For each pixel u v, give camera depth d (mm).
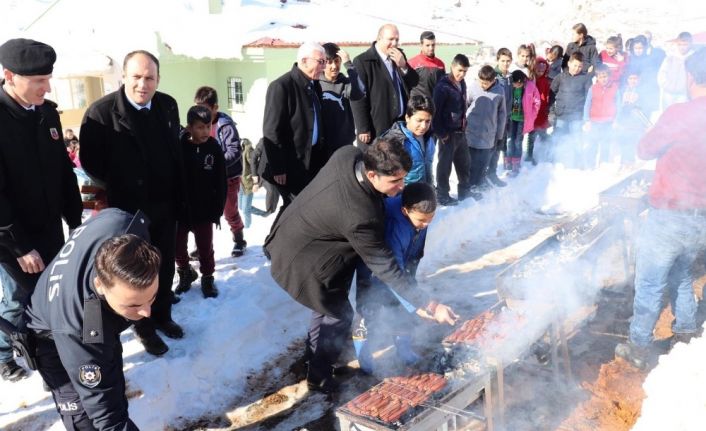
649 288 3689
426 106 4383
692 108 3391
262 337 4234
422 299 3148
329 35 14625
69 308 2121
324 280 3266
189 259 4957
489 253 6016
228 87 14250
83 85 13766
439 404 2691
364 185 2904
